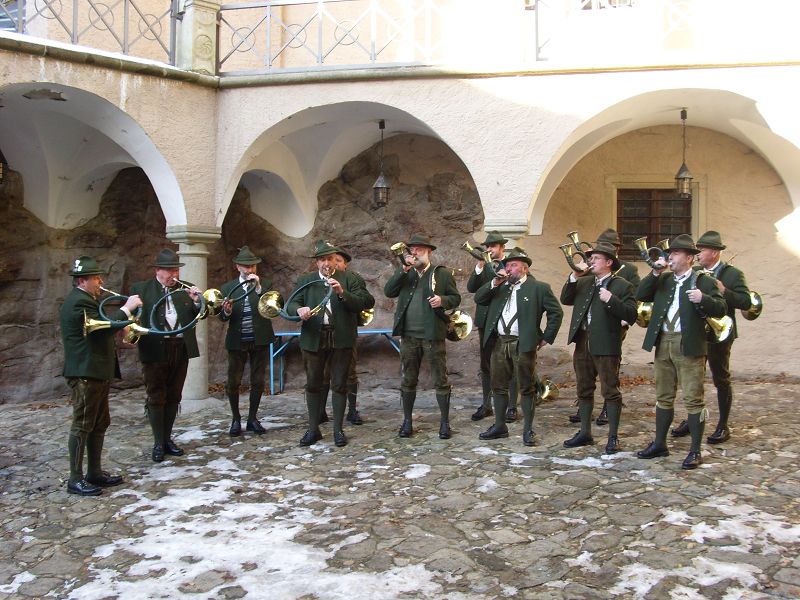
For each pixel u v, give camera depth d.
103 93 7.63
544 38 8.96
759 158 9.47
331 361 6.93
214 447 6.50
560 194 9.95
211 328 10.23
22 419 7.95
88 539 4.39
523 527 4.36
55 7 9.03
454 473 5.45
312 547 4.17
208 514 4.77
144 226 10.13
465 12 9.59
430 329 6.47
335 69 8.16
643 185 9.83
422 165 10.11
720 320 5.32
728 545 3.95
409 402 6.66
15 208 9.20
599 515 4.48
